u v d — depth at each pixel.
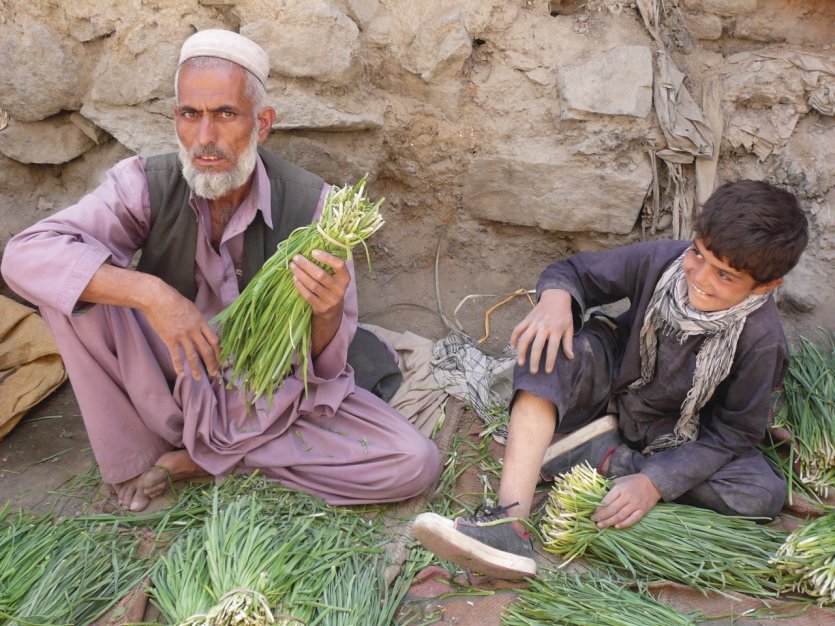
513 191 3.48
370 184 3.44
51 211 3.36
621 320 2.78
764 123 3.32
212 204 2.52
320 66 3.05
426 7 3.24
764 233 2.13
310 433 2.66
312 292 2.22
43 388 2.98
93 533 2.42
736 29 3.38
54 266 2.26
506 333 3.49
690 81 3.39
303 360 2.45
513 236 3.66
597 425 2.73
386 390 3.04
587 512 2.43
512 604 2.24
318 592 2.18
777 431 2.76
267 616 2.00
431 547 2.21
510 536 2.29
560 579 2.32
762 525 2.53
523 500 2.40
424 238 3.68
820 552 2.23
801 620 2.22
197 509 2.51
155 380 2.51
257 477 2.63
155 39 3.01
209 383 2.60
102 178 3.27
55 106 3.11
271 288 2.30
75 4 2.99
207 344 2.37
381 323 3.52
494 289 3.66
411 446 2.56
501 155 3.40
